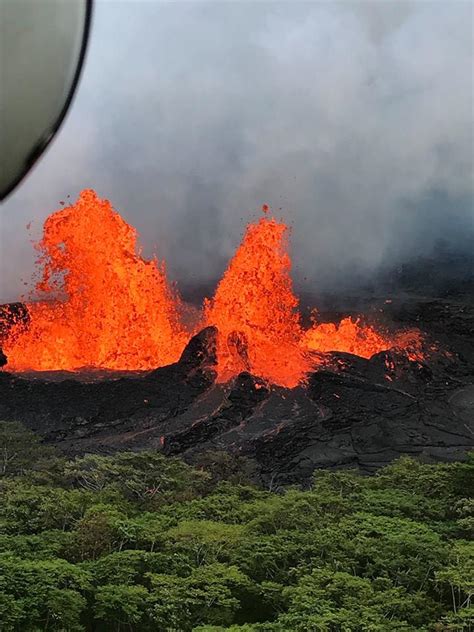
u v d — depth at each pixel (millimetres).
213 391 101312
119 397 97750
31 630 41344
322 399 101688
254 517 59062
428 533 53156
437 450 93062
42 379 104375
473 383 110812
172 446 90062
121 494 63250
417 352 117500
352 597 45062
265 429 94375
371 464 90000
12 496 58031
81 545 51875
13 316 135125
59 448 87938
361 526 54469
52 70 1857
